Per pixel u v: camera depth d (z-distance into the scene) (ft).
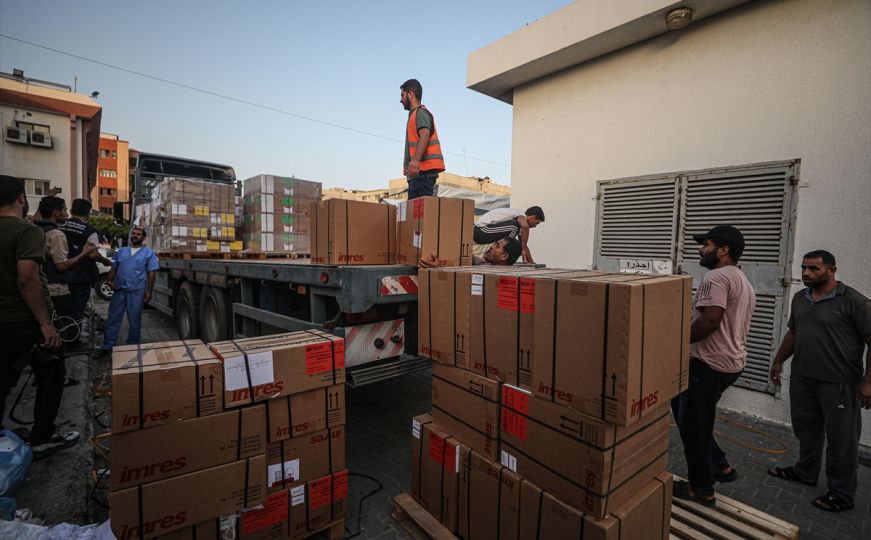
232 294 16.24
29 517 7.22
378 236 11.32
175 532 6.31
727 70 13.92
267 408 6.98
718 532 7.73
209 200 19.45
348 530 8.20
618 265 16.79
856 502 9.34
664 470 6.77
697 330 8.21
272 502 7.13
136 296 18.43
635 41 15.90
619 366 5.27
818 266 9.25
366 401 14.76
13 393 13.42
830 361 9.12
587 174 17.67
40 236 8.97
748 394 13.80
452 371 7.84
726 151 14.02
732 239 8.58
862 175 11.62
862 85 11.57
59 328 16.48
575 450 5.77
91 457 9.98
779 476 10.36
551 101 18.89
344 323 10.44
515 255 12.48
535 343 6.29
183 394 6.23
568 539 5.82
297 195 19.89
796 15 12.58
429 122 13.98
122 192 149.18
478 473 7.20
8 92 68.28
